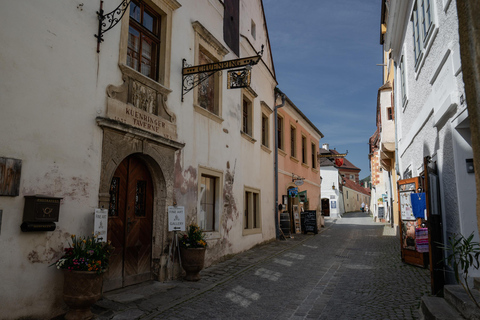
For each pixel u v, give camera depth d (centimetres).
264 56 1570
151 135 743
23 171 502
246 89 1327
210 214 1045
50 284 530
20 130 502
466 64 251
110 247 588
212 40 1049
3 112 482
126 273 716
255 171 1398
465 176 586
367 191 7362
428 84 780
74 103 589
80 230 585
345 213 4997
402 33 1095
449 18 607
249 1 1415
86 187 601
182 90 892
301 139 2166
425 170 656
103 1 660
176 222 795
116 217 703
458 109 578
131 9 770
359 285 775
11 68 496
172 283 763
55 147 552
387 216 2975
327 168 4097
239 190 1223
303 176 2153
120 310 578
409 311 570
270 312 601
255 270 934
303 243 1547
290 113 1978
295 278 856
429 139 815
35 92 527
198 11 998
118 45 691
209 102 1074
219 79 1104
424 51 791
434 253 628
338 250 1344
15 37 504
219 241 1048
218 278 830
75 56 596
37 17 536
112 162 656
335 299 673
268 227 1520
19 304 487
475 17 240
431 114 782
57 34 567
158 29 852
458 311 447
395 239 1669
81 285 506
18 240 491
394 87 1392
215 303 643
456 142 599
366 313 577
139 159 770
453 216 632
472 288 499
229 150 1153
